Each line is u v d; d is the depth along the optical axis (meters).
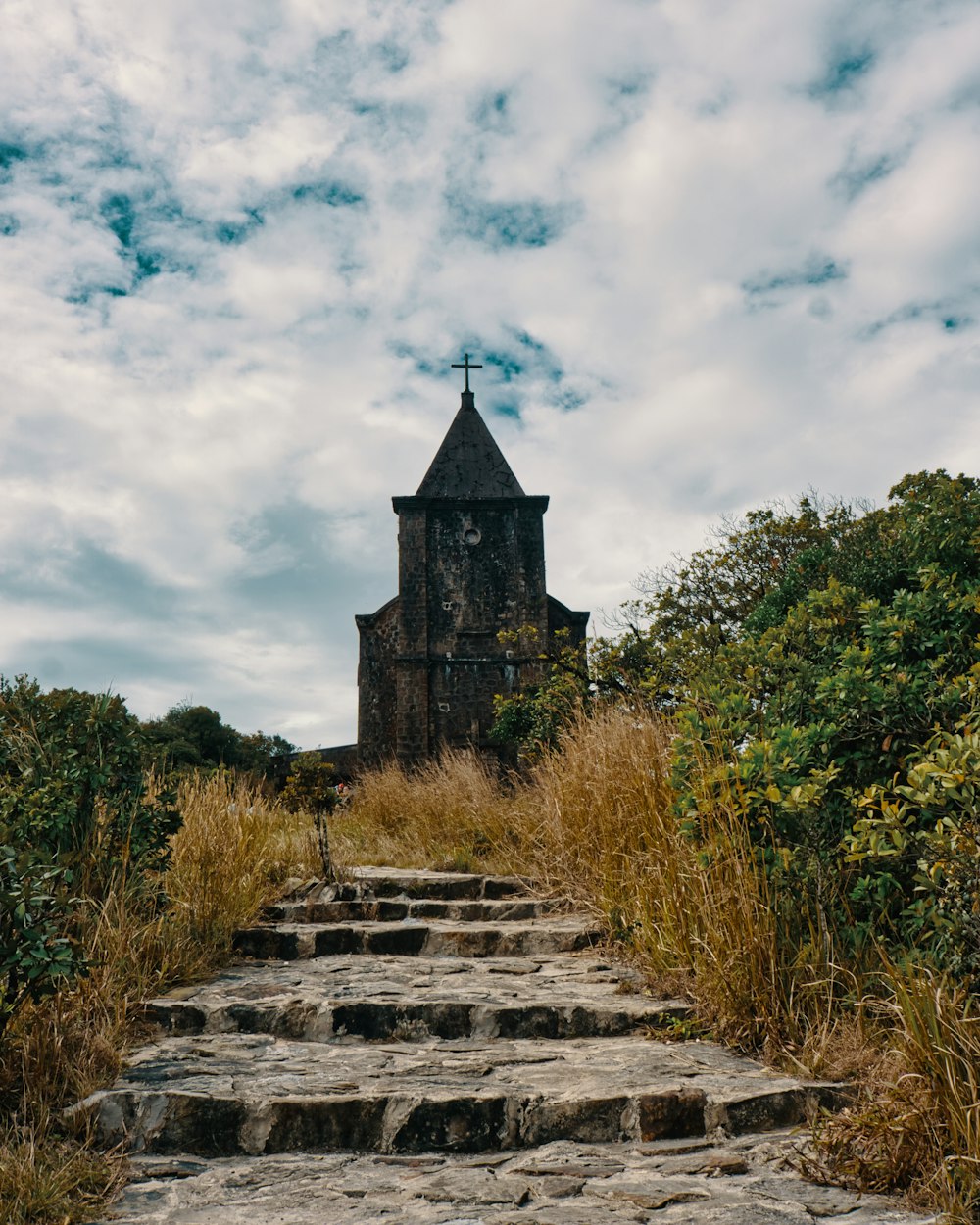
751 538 15.22
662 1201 2.94
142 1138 3.59
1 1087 3.64
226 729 32.56
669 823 5.84
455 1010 4.80
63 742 5.57
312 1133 3.64
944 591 5.25
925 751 4.42
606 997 5.02
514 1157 3.48
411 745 21.33
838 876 4.65
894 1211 2.85
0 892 3.65
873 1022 3.96
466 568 22.55
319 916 6.88
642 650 14.34
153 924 5.43
